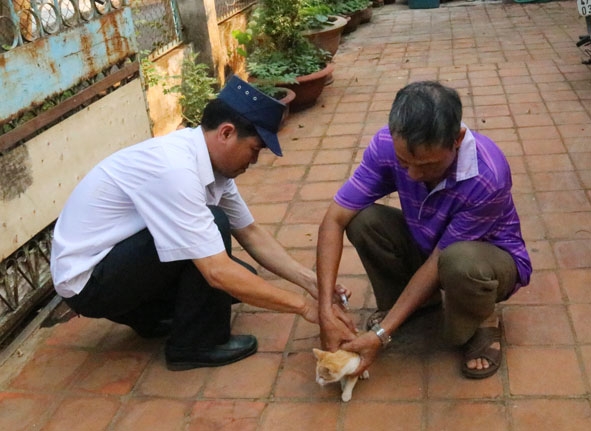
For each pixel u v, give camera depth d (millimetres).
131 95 4062
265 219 3818
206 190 2416
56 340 2920
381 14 10250
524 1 9688
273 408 2383
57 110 3268
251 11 7176
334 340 2283
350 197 2389
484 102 5461
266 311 2938
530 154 4312
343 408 2342
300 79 5543
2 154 2889
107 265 2379
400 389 2398
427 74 6527
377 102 5801
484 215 2176
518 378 2375
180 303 2498
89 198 2361
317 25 6637
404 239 2512
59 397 2562
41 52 3199
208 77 5785
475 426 2193
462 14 9531
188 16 5707
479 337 2441
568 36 7453
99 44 3715
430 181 2174
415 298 2268
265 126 2236
